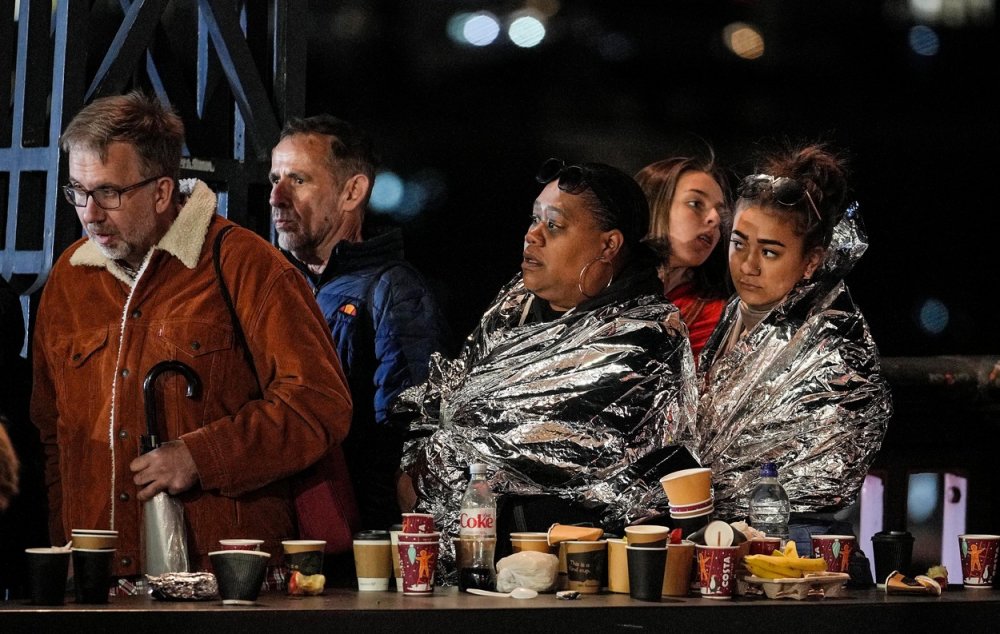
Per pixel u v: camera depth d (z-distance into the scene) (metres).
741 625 7.14
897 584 7.86
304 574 7.53
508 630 6.85
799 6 16.45
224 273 8.02
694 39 16.48
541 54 16.33
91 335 7.98
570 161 16.44
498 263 16.22
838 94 16.47
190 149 10.47
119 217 7.74
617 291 8.46
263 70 10.84
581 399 8.25
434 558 7.62
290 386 7.88
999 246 15.99
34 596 6.91
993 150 16.20
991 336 15.75
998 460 11.51
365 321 9.89
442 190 16.27
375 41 16.17
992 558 8.34
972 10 16.25
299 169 10.19
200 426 7.88
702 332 10.70
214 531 7.78
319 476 8.21
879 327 15.70
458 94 16.30
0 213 10.25
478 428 8.52
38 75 9.88
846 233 9.02
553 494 8.34
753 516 8.30
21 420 9.26
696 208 10.89
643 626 7.01
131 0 10.13
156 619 6.58
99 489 7.86
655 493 8.16
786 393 8.79
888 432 11.40
